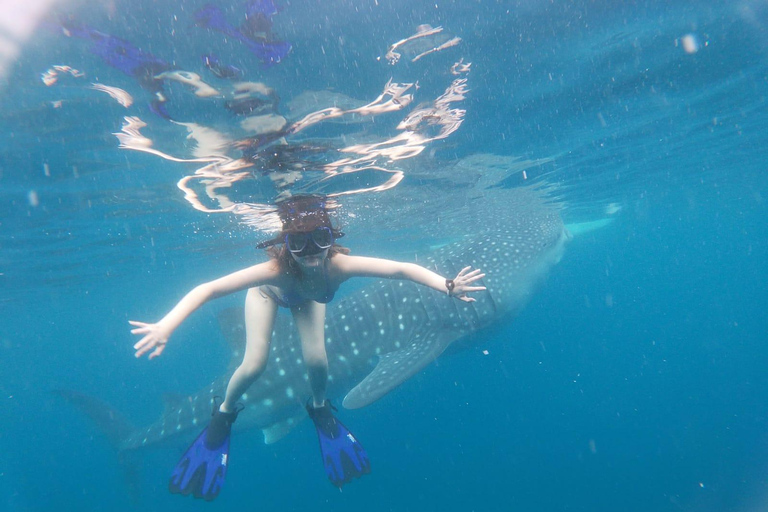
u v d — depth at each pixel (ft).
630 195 83.76
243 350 35.63
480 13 18.86
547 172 51.31
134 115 21.54
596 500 60.54
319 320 19.27
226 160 27.89
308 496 78.38
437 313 36.04
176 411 38.81
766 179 95.30
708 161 66.69
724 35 26.22
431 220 66.64
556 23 21.12
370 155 31.35
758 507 51.26
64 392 47.16
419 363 30.68
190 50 16.88
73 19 14.88
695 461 65.72
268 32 16.56
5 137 23.45
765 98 41.47
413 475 78.84
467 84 24.84
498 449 87.04
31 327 150.51
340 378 36.42
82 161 27.73
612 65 27.45
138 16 15.01
